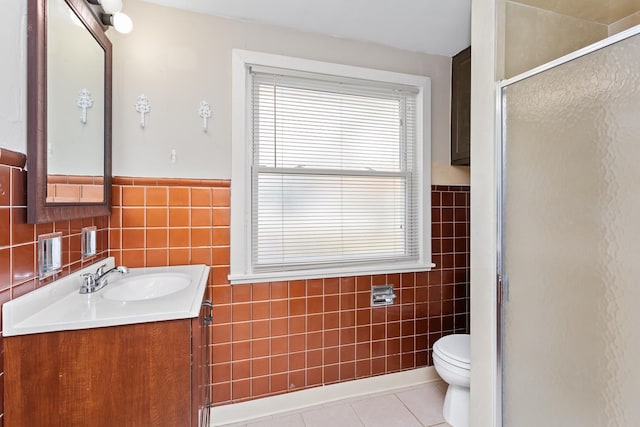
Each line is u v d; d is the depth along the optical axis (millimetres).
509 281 1259
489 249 1323
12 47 852
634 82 889
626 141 911
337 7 1652
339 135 1969
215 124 1715
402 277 2102
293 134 1878
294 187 1894
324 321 1917
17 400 823
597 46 976
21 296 880
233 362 1745
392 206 2115
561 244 1085
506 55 1314
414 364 2127
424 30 1878
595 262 993
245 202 1766
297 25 1813
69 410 848
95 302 1023
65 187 1106
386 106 2076
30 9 912
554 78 1098
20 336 826
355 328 1984
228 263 1739
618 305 938
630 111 900
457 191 2244
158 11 1629
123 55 1576
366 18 1754
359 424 1702
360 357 1995
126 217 1584
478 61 1376
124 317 884
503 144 1272
